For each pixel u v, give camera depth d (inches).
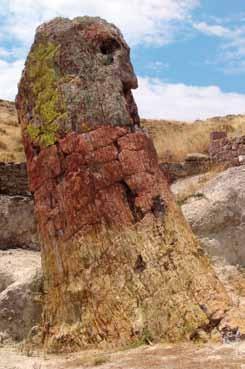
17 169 611.5
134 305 349.1
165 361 288.8
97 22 425.4
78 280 375.9
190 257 354.0
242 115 1376.7
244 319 323.9
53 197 404.2
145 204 376.8
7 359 348.5
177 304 337.4
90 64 414.3
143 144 394.0
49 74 419.8
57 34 424.5
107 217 379.9
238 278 453.7
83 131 397.4
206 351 298.8
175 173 666.2
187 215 500.7
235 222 483.5
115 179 385.4
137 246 365.4
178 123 1382.9
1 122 1439.5
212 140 715.4
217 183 524.4
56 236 397.7
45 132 413.7
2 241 564.7
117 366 291.0
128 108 411.8
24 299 422.9
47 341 378.6
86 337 356.8
